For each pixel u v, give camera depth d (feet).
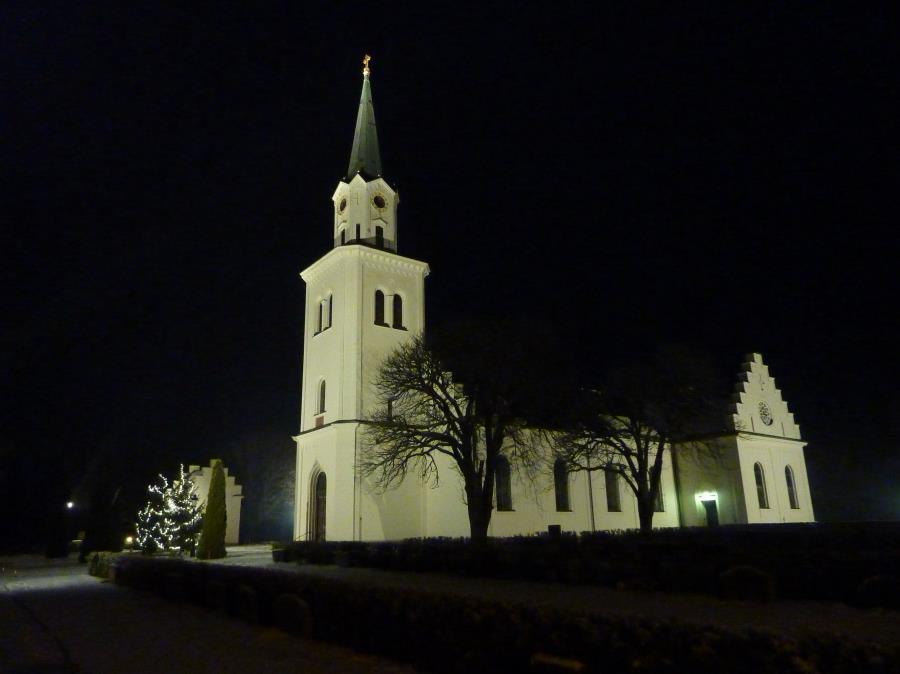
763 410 174.40
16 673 33.19
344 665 32.60
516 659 25.86
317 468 133.39
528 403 110.83
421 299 149.38
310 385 144.56
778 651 19.30
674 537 89.81
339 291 140.67
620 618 23.61
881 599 46.98
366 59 170.19
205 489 190.29
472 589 63.00
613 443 128.47
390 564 88.69
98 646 39.86
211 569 56.39
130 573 77.87
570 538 93.61
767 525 128.67
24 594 72.64
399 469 120.98
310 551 103.50
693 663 20.61
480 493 103.14
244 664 33.73
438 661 30.04
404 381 112.78
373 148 159.22
